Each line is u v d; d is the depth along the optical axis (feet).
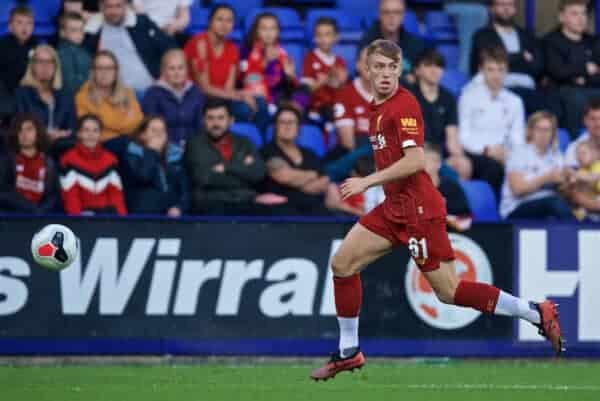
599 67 157.17
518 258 120.78
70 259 90.27
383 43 82.74
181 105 135.44
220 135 124.98
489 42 152.76
